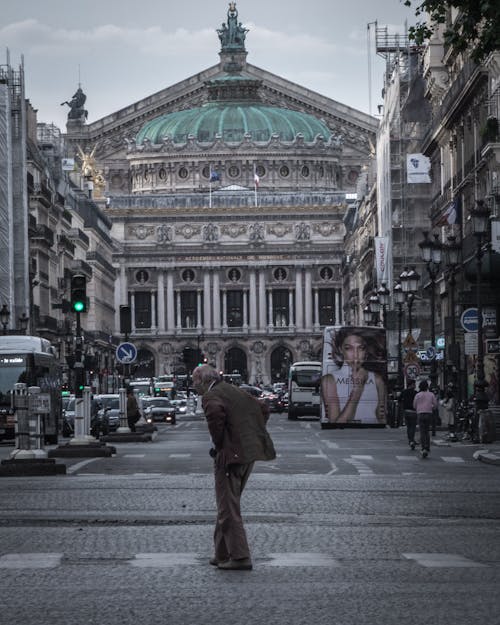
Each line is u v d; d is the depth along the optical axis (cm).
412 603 1808
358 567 2153
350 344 9956
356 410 9931
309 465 5009
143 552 2348
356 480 4159
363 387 9944
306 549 2388
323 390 9950
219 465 2184
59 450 5612
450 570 2114
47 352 8200
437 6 4372
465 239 9675
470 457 5606
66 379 15638
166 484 3984
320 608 1775
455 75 11319
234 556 2138
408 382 6309
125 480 4162
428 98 12862
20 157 12800
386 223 15212
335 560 2234
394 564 2186
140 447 6800
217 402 2191
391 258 14588
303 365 13838
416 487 3866
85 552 2342
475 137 9881
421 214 14125
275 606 1792
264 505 3269
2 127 12619
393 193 14588
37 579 2030
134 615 1728
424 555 2294
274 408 18100
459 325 9769
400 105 14238
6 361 7950
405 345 8912
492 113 8906
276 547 2417
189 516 2973
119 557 2278
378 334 9975
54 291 16100
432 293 8356
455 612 1734
